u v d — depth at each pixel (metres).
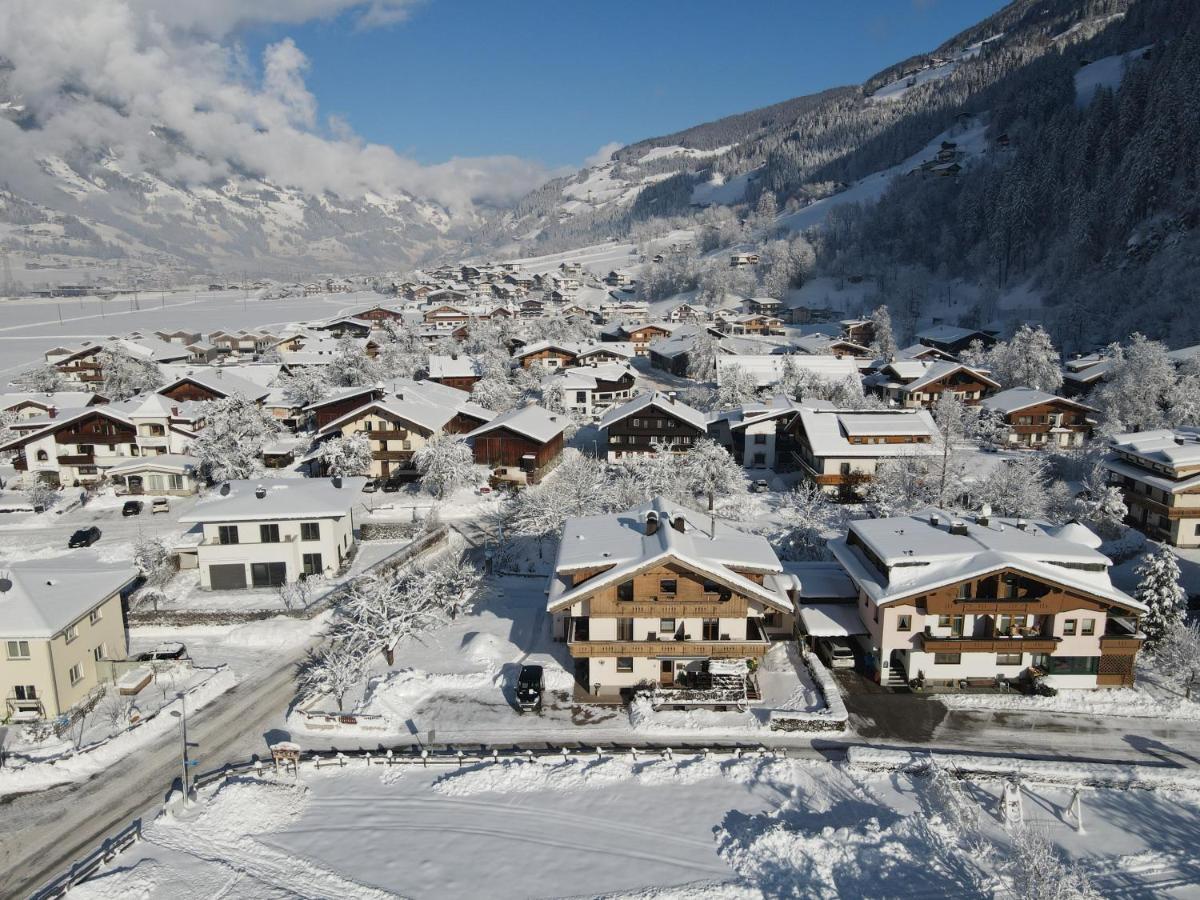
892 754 33.75
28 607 37.72
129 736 36.19
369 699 39.25
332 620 48.38
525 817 30.84
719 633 39.28
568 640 41.75
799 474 80.44
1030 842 27.17
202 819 30.73
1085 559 39.47
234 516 52.53
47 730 36.31
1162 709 37.91
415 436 77.06
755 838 29.08
